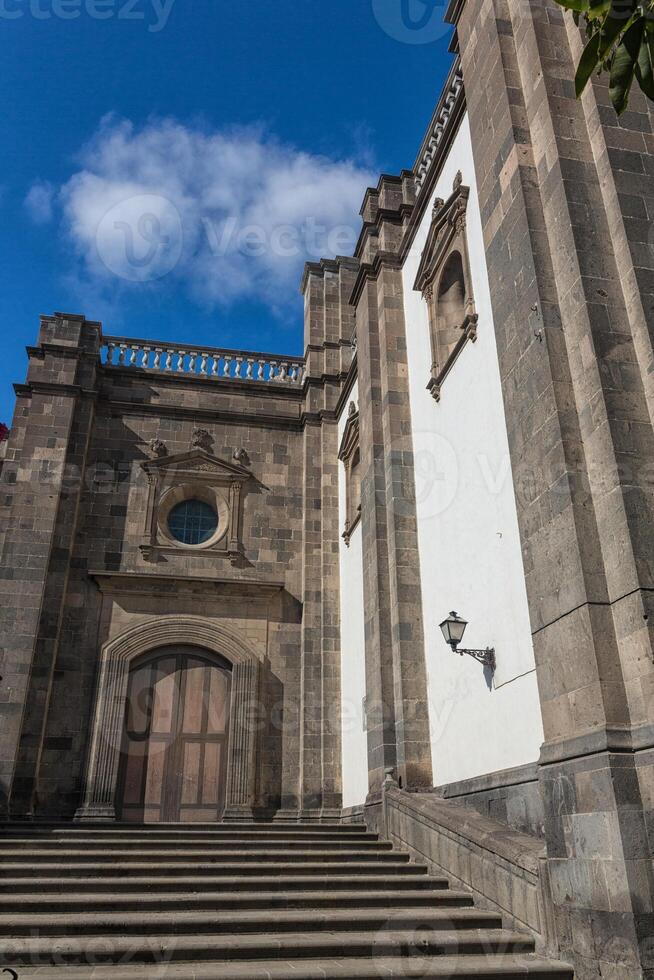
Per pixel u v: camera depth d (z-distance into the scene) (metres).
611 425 7.55
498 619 9.96
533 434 8.52
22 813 15.43
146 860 10.42
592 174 8.90
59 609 17.28
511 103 10.02
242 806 16.77
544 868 7.27
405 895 8.77
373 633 13.77
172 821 16.56
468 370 11.69
